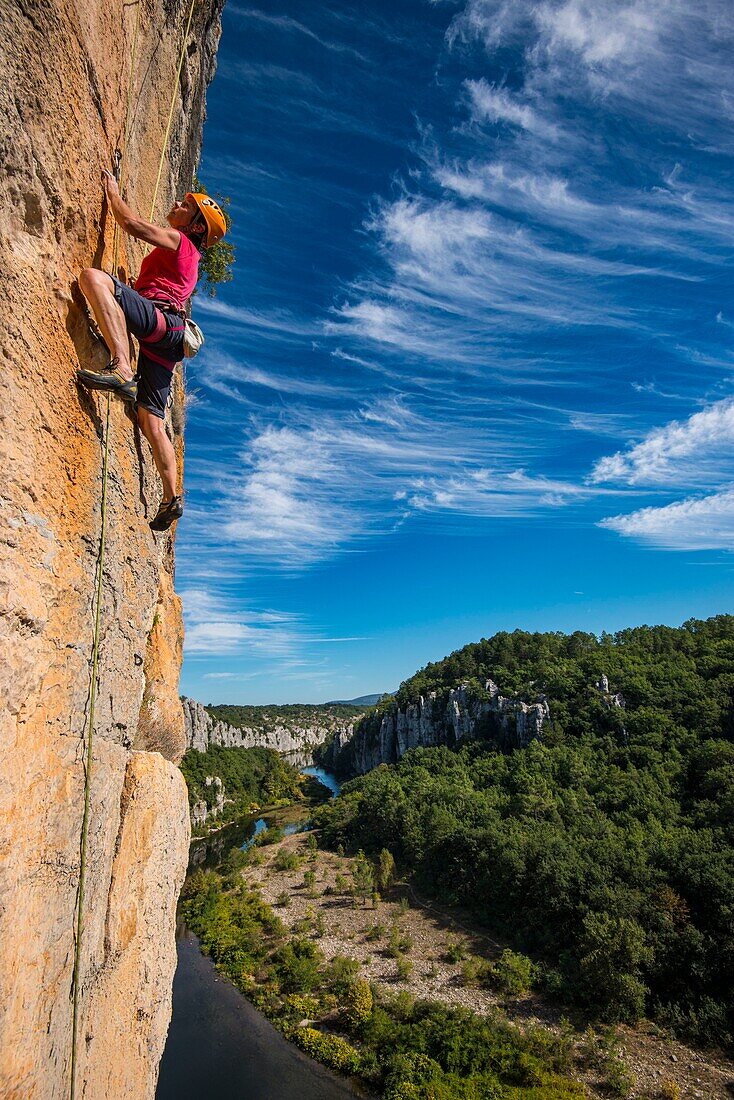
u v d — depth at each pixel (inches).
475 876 2321.6
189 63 328.5
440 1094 1166.3
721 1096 1197.7
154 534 252.4
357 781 4638.3
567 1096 1173.7
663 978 1562.5
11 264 122.6
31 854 128.9
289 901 2409.0
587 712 3631.9
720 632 4328.3
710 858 1863.9
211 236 207.6
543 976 1642.5
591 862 1978.3
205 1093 1224.2
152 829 236.2
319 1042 1378.0
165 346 185.0
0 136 115.7
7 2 114.0
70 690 151.8
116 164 179.3
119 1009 201.0
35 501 131.1
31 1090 123.6
